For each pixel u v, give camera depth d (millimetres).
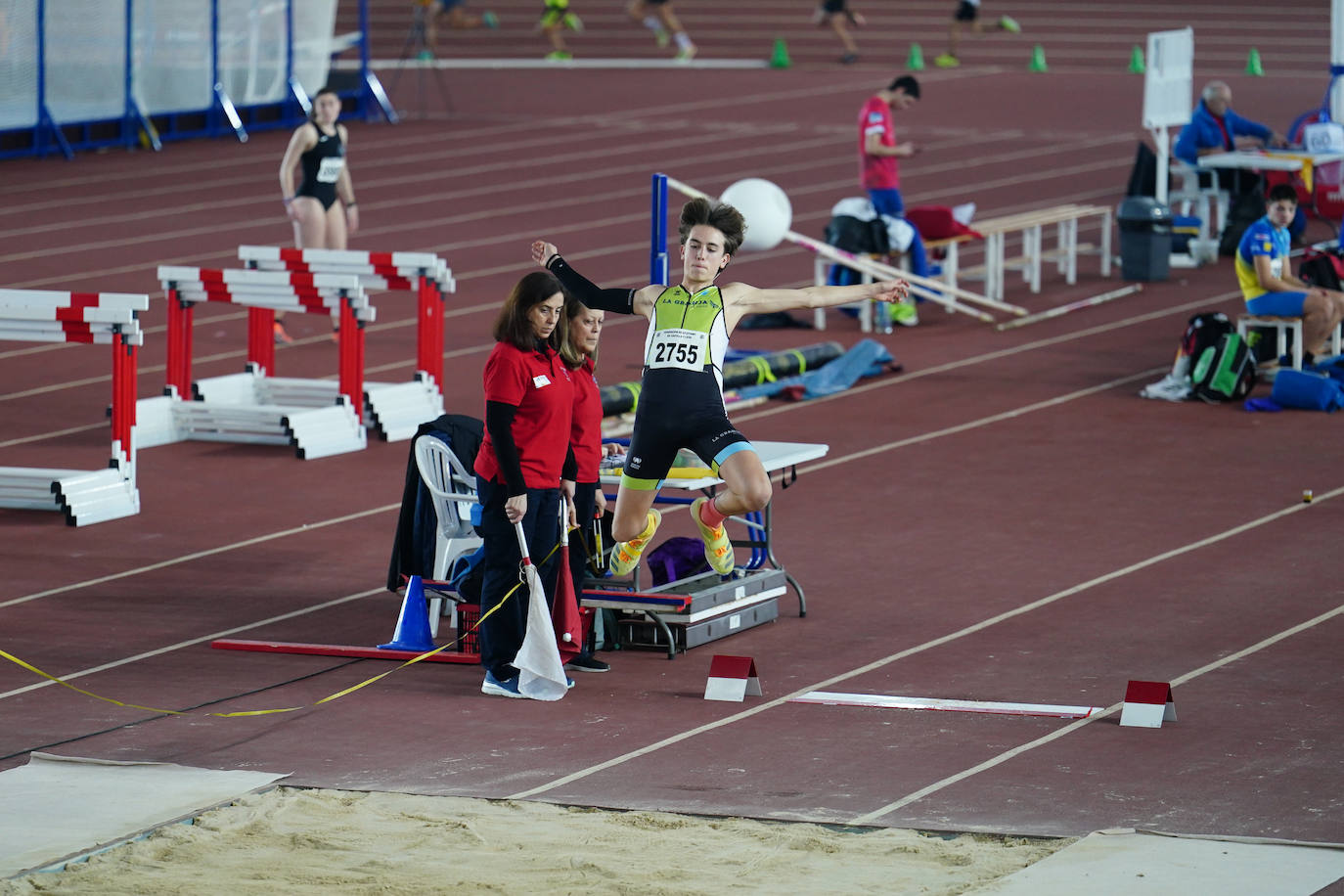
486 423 32219
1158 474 48188
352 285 52250
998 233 72750
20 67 110625
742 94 140250
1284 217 58469
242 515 45500
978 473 48625
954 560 40750
